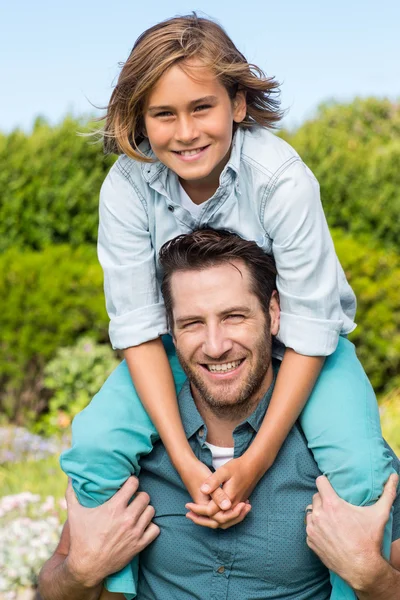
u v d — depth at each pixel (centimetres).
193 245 346
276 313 362
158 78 344
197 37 347
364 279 930
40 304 922
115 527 354
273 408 349
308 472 358
